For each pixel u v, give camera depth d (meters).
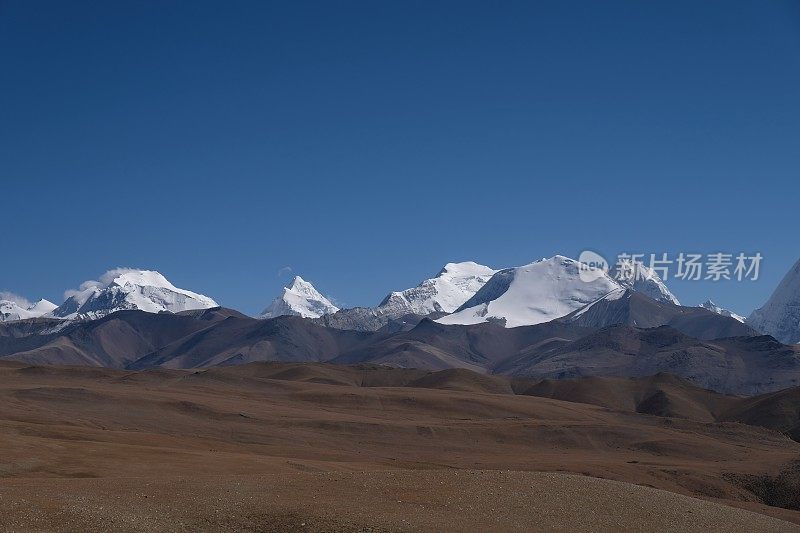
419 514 54.28
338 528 51.19
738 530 58.25
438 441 189.88
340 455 148.62
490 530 52.16
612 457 180.88
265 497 57.56
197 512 54.19
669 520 58.25
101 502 55.03
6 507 51.81
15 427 126.94
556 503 58.72
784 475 144.88
